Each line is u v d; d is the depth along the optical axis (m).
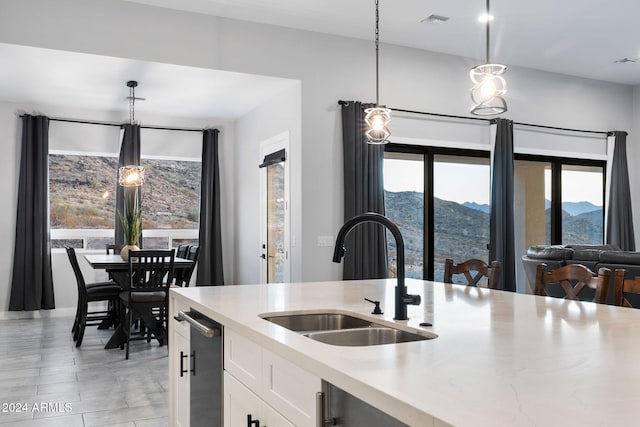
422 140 6.41
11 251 6.82
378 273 5.89
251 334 1.67
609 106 7.89
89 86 6.03
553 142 7.39
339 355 1.31
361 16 5.39
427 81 6.44
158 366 4.51
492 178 6.80
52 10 4.77
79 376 4.20
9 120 6.80
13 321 6.68
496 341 1.49
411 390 1.02
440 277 6.75
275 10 5.24
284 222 6.15
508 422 0.84
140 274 5.11
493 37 6.00
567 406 0.92
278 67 5.64
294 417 1.41
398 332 1.80
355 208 5.82
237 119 7.89
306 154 5.73
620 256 4.51
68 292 7.18
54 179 7.43
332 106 5.89
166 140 7.62
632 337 1.54
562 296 4.95
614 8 5.19
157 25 5.15
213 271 7.69
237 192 7.88
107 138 7.32
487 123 6.87
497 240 6.72
